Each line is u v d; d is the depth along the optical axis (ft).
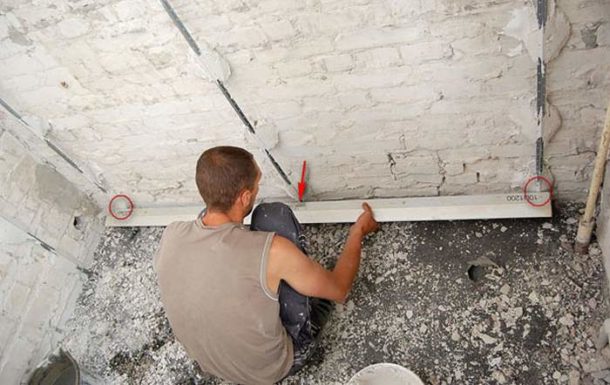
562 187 6.11
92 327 7.37
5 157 6.88
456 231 6.51
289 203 7.27
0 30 5.55
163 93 5.99
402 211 6.70
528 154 5.79
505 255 6.17
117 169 7.46
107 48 5.55
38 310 7.20
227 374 5.51
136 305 7.35
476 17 4.53
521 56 4.75
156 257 5.25
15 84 6.22
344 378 5.94
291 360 5.52
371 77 5.31
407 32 4.78
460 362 5.69
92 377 6.76
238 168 4.75
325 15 4.77
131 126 6.59
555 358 5.41
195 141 6.64
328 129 6.07
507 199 6.32
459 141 5.86
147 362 6.80
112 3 5.03
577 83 4.88
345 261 5.90
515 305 5.82
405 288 6.32
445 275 6.26
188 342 5.29
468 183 6.44
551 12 4.34
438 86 5.25
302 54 5.20
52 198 7.50
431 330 5.97
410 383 5.55
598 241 5.82
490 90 5.16
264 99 5.83
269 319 4.99
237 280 4.77
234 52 5.33
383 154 6.30
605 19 4.30
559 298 5.72
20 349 6.94
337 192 7.09
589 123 5.24
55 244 7.48
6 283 6.82
